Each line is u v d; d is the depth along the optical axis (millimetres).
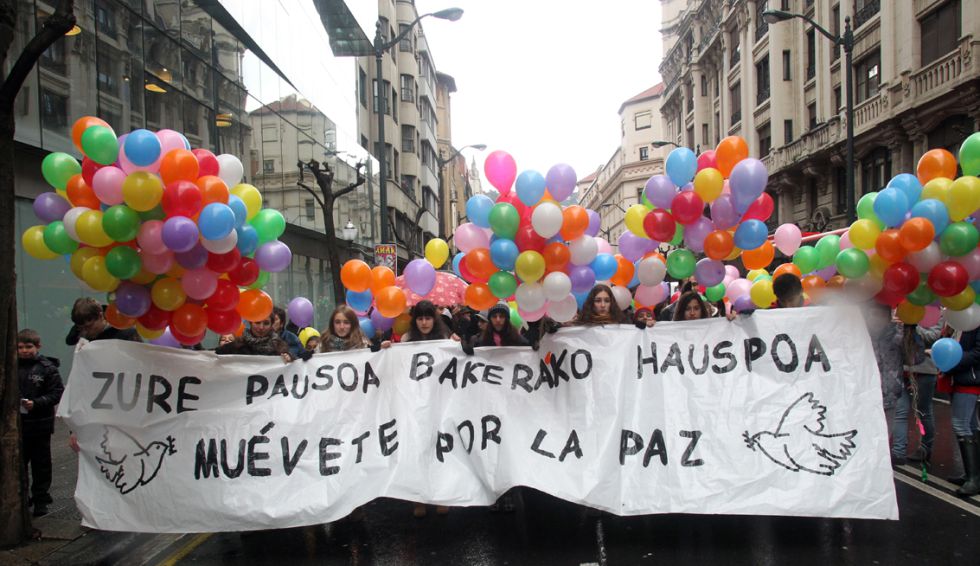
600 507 4305
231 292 4469
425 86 41875
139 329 4484
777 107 26266
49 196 4230
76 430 4543
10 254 4383
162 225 3863
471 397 4723
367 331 6496
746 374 4566
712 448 4414
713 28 35000
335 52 24844
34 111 8781
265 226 4520
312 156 20297
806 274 5422
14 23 4410
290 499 4461
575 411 4582
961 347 4934
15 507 4500
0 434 4422
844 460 4297
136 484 4512
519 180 4508
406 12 36094
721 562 3898
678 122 43281
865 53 20016
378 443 4633
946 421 7910
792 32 25906
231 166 4516
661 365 4641
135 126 11180
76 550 4488
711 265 5180
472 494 4531
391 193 31625
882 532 4316
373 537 4559
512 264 4652
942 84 15812
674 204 4734
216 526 4418
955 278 4348
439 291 8555
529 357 4758
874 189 20156
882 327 5090
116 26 10703
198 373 4664
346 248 23797
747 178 4359
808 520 4570
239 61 15438
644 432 4496
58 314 9391
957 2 15539
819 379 4488
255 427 4609
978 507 4766
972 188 4195
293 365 4758
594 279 4906
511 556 4105
